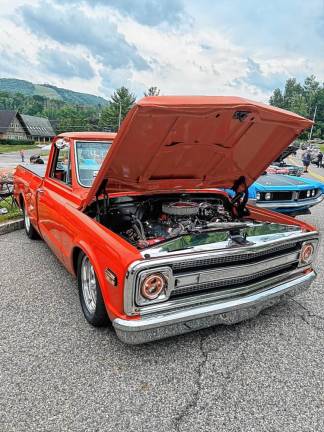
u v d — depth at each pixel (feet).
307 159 67.72
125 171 10.02
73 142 11.95
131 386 7.84
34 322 10.22
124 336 7.82
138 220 10.46
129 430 6.75
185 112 7.84
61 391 7.64
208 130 9.16
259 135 10.04
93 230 9.09
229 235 9.36
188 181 11.59
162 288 7.82
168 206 10.91
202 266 8.26
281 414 7.21
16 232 19.53
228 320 8.91
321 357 9.01
